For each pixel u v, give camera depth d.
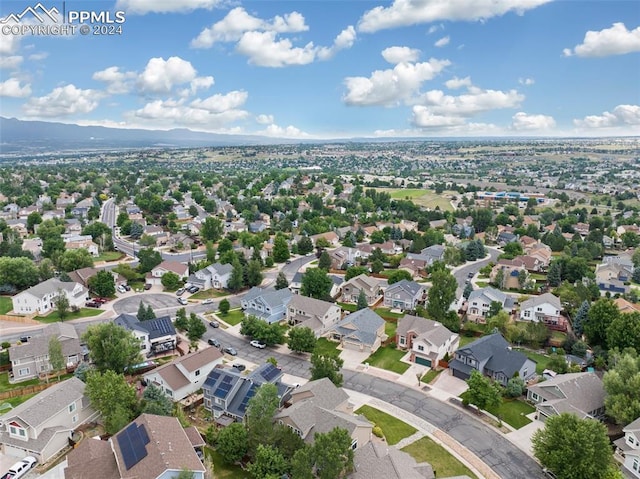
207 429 55.69
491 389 61.56
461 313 102.94
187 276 124.31
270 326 84.12
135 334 77.81
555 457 48.25
